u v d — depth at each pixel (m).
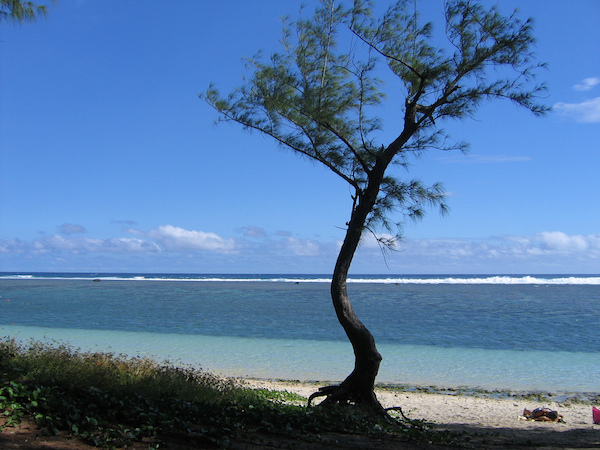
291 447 6.93
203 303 49.19
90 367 10.20
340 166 10.77
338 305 10.11
